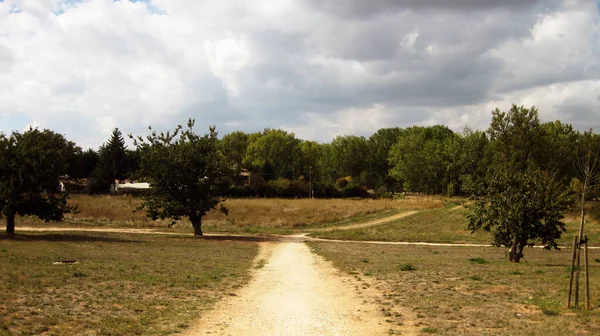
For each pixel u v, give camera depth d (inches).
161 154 1875.0
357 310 577.3
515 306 583.5
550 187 1202.0
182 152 1870.1
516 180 1235.9
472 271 944.3
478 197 1284.4
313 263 1151.6
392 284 778.8
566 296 644.1
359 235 2188.7
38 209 1583.4
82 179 5054.1
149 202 1895.9
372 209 3191.4
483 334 451.8
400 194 5022.1
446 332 461.1
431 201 3786.9
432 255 1396.4
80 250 1207.6
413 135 5290.4
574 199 1210.0
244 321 517.3
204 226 2385.6
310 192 4662.9
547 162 2736.2
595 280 796.6
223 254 1317.7
